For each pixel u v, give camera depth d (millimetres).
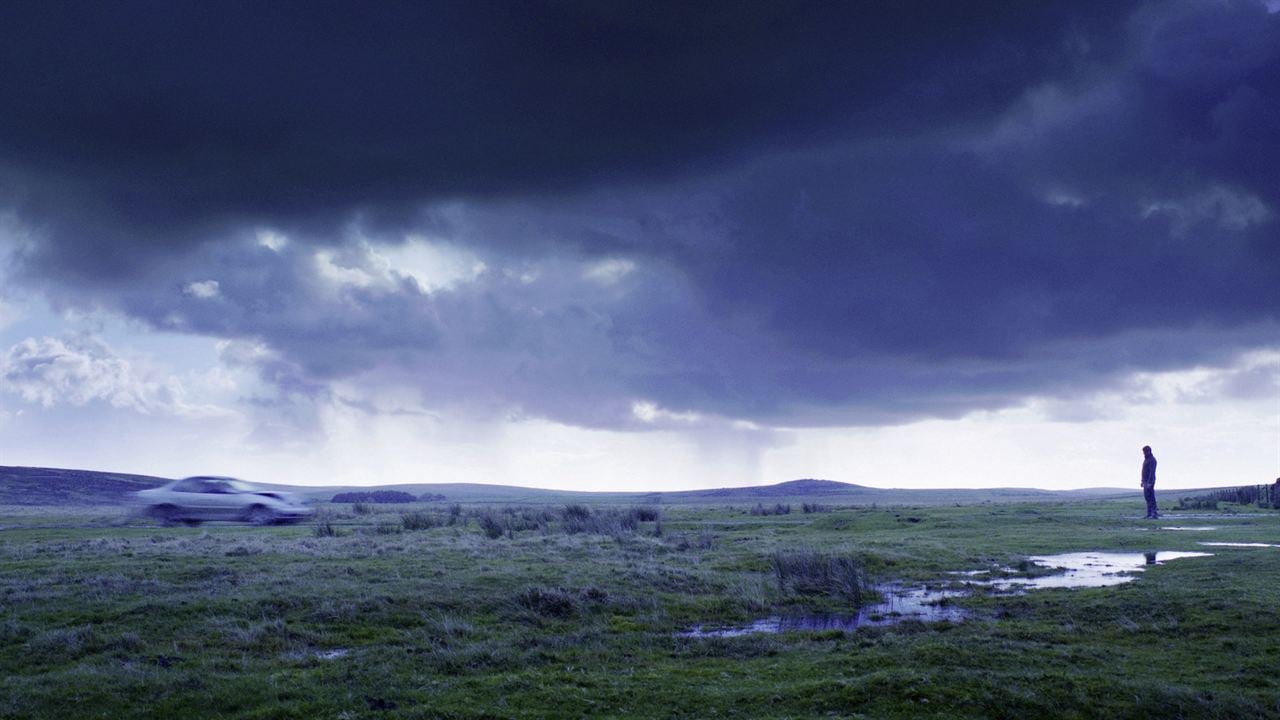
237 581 17359
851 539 30328
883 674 10680
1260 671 11234
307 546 25234
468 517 48906
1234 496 60781
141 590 16281
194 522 39969
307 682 10977
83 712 9852
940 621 14859
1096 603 15898
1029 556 24656
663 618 15664
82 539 29641
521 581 17922
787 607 17062
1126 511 50281
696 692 10602
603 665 12211
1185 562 21875
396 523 42875
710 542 27953
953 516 44625
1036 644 12750
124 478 115188
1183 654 12242
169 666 11781
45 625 13562
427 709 9867
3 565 19859
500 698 10375
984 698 9867
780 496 187500
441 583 17344
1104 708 9695
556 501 136750
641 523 40031
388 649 12828
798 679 11125
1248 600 15289
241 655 12438
